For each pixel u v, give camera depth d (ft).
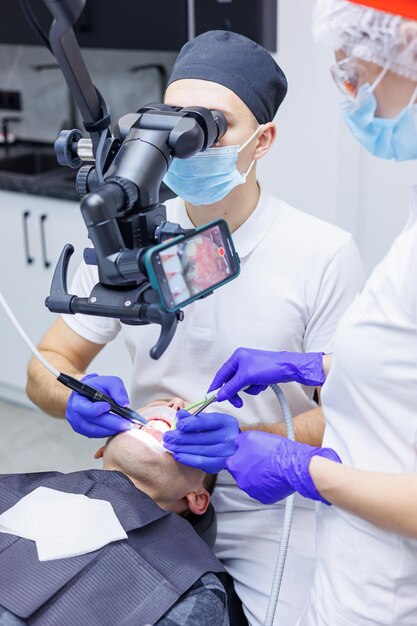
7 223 10.00
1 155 11.31
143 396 5.66
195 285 3.54
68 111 11.38
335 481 3.78
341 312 5.17
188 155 3.78
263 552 5.29
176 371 5.41
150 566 4.22
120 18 9.02
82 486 4.73
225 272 3.71
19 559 4.19
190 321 5.24
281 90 5.07
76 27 9.29
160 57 10.44
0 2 9.75
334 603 4.15
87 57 10.94
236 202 5.07
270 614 4.35
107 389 5.01
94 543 4.24
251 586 5.24
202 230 3.60
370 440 3.98
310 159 8.65
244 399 5.28
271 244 5.15
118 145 3.74
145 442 4.91
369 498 3.66
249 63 4.77
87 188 3.68
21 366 10.77
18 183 9.64
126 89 10.83
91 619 3.99
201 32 8.59
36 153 11.48
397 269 3.74
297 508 5.35
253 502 5.38
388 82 3.59
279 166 8.86
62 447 10.24
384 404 3.84
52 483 4.79
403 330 3.71
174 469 4.90
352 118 3.81
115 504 4.58
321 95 8.32
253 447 4.13
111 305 3.58
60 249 9.73
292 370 4.64
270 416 5.33
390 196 8.53
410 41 3.43
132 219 3.49
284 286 5.14
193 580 4.21
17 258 10.11
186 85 4.72
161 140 3.65
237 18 8.25
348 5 3.49
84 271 5.60
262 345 5.18
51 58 11.22
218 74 4.69
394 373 3.76
